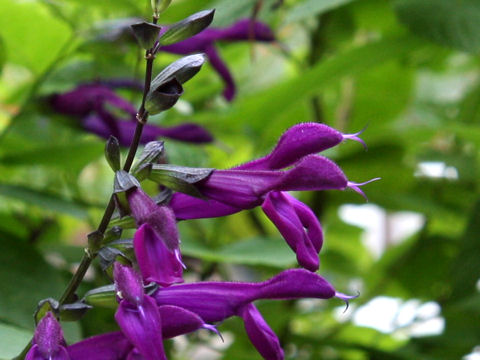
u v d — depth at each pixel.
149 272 0.35
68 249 0.54
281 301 0.58
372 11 0.63
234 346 0.63
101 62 0.55
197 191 0.38
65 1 0.53
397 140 0.65
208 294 0.38
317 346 0.64
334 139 0.38
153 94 0.37
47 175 0.58
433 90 0.85
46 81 0.55
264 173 0.38
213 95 0.61
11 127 0.54
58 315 0.38
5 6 0.52
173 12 0.52
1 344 0.39
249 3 0.49
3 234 0.47
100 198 0.66
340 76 0.54
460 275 0.59
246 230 0.72
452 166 0.69
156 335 0.36
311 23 0.66
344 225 0.80
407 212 0.68
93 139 0.56
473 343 0.59
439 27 0.54
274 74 0.74
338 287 0.77
